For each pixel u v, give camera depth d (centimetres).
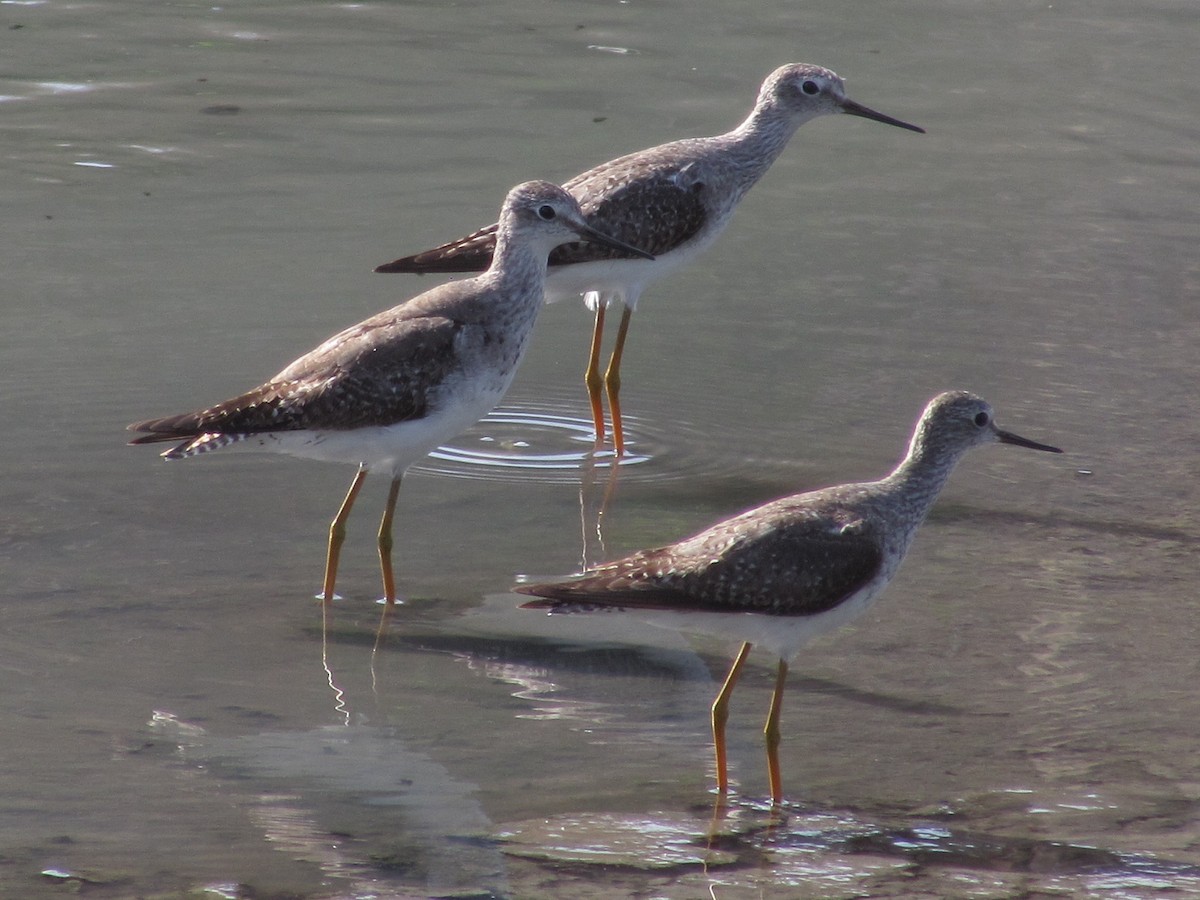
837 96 1571
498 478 1398
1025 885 865
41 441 1405
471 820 920
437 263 1420
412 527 1306
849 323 1702
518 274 1228
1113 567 1241
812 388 1568
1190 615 1170
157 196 1927
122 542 1248
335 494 1360
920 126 2195
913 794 957
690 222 1501
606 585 955
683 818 931
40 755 962
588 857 887
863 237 1906
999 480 1388
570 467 1424
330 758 977
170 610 1152
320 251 1809
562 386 1592
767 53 2392
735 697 1072
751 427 1495
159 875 853
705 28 2488
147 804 919
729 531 976
